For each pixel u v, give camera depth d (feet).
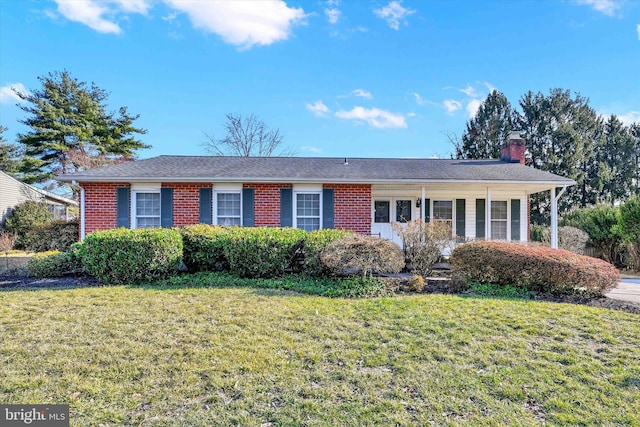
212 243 29.25
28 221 63.21
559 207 80.07
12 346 14.11
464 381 11.91
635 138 87.76
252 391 11.17
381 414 10.07
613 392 11.29
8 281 26.94
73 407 10.26
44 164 86.17
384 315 18.30
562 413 10.21
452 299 21.45
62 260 28.86
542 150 85.81
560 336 15.70
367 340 15.16
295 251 28.40
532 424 9.70
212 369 12.44
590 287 23.04
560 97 85.40
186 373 12.16
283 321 17.30
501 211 44.93
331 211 37.86
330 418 9.88
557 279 23.31
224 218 37.37
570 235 44.39
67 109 88.07
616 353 14.07
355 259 24.40
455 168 42.14
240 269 27.58
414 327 16.62
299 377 12.05
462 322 17.28
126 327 16.24
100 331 15.74
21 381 11.52
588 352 14.14
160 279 26.68
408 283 25.18
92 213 36.29
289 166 41.88
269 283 25.57
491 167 42.88
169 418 9.82
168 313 18.29
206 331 15.87
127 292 22.66
